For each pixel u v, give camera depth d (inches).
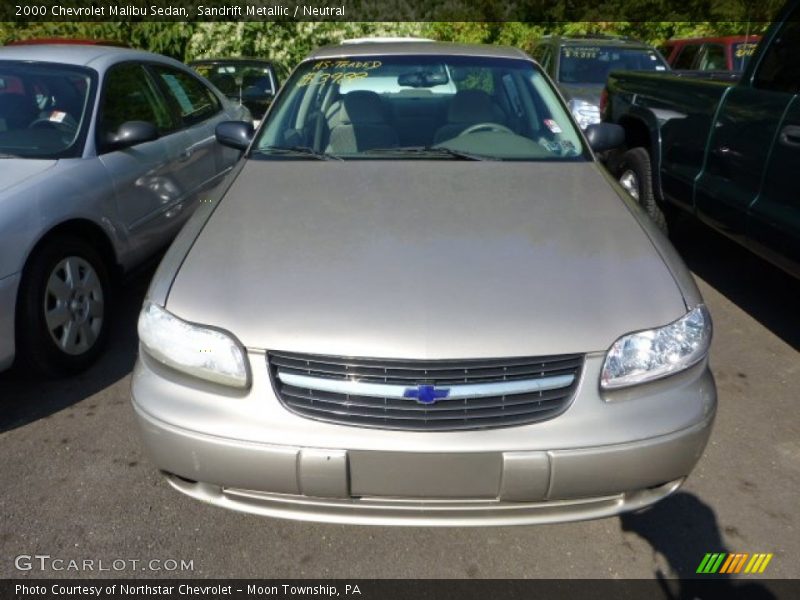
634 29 469.4
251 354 75.9
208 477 77.7
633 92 200.5
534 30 472.7
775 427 113.2
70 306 124.4
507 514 77.7
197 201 174.4
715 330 147.3
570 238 92.0
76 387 124.6
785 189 125.9
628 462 75.2
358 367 74.0
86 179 129.3
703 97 157.8
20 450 107.2
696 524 92.6
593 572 85.4
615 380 75.9
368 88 137.5
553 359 74.9
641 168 192.9
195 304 79.8
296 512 78.4
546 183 110.3
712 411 80.4
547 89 135.9
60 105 140.2
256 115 336.8
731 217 143.8
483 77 137.6
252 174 115.3
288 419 74.8
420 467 73.8
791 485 99.7
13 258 110.2
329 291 80.1
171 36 418.9
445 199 103.3
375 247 88.7
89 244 131.0
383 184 109.3
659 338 77.8
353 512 77.7
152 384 80.7
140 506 95.6
